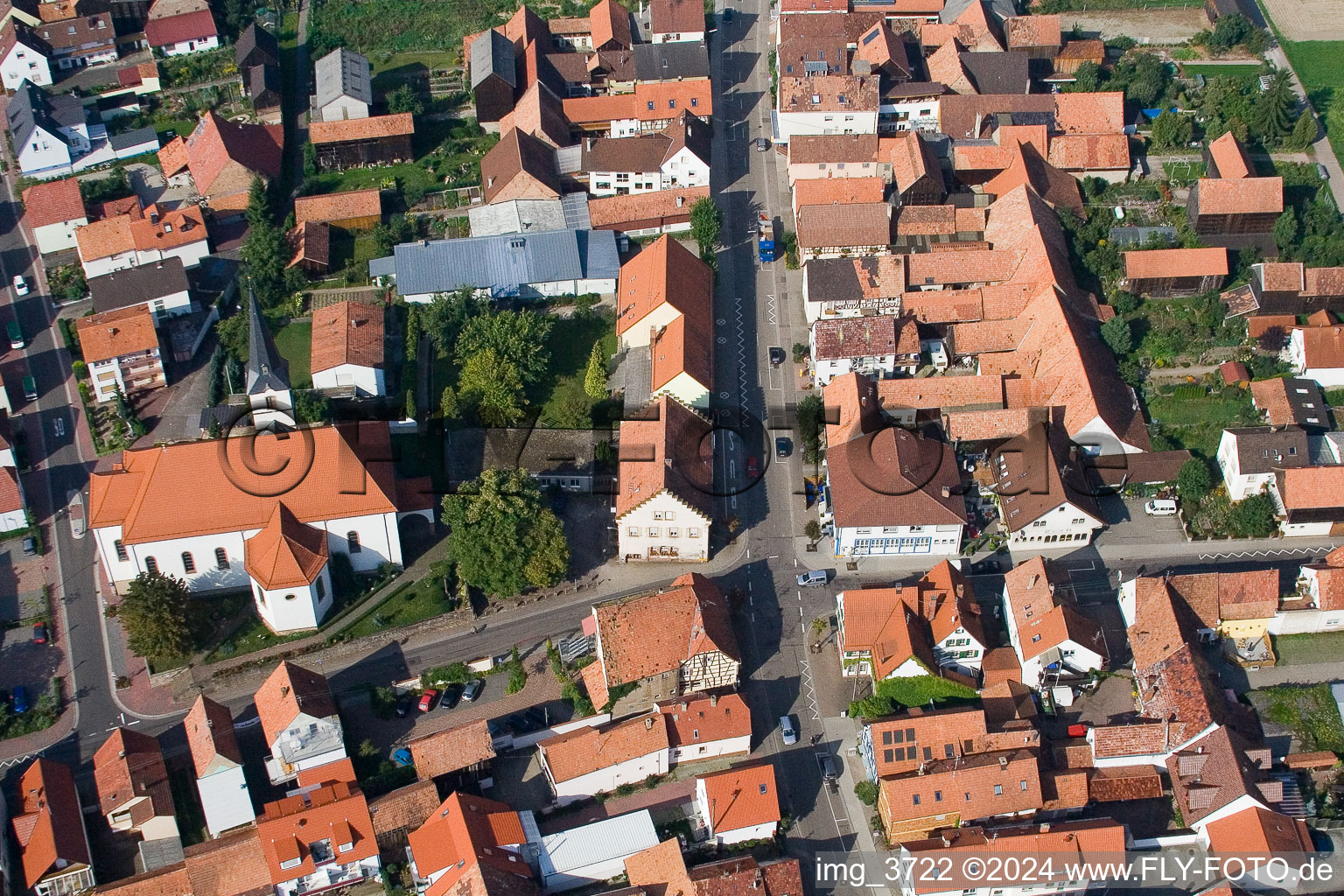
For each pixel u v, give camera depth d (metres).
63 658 155.38
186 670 152.75
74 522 171.25
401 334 194.12
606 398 180.62
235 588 160.12
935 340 187.75
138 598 148.50
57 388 190.50
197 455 156.62
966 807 134.25
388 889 132.25
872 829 136.88
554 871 130.50
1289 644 152.88
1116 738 139.88
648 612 147.75
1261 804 132.50
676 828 136.75
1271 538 165.12
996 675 148.50
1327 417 174.25
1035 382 175.62
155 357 186.75
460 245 199.62
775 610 158.00
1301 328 181.25
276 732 140.00
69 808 137.00
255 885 130.00
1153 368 185.75
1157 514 167.88
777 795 136.50
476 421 176.12
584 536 167.75
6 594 162.75
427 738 139.88
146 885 129.62
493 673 152.25
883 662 146.75
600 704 145.00
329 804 133.12
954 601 149.38
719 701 142.75
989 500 168.88
